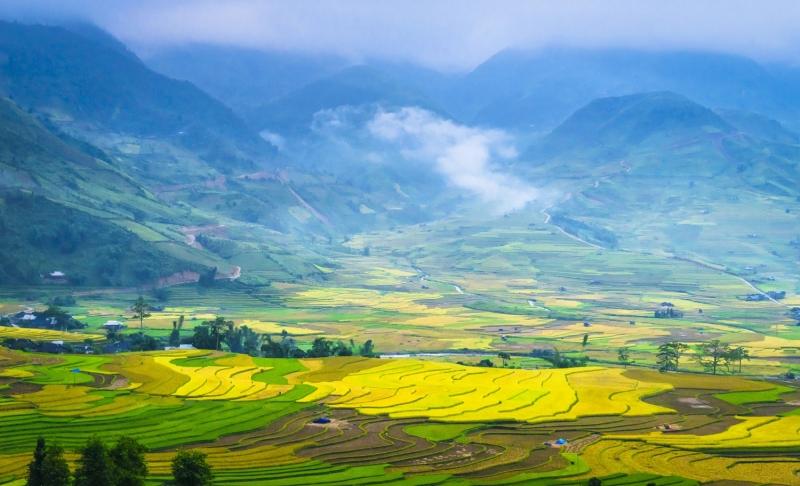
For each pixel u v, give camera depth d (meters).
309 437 180.62
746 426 197.88
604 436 188.00
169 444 168.75
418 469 159.38
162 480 142.62
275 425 189.62
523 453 172.50
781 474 160.25
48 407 190.88
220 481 146.50
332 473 154.75
